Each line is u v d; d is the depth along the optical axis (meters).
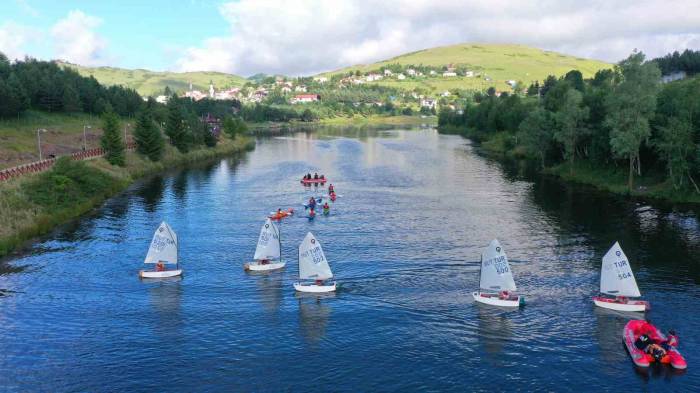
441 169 143.25
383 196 106.00
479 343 45.25
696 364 41.22
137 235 78.06
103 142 134.38
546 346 44.53
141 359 43.31
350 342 45.75
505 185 116.00
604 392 38.12
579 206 92.75
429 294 55.31
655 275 58.44
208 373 41.25
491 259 53.28
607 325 47.84
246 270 63.12
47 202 87.56
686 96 103.06
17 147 139.12
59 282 59.53
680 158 91.62
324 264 56.22
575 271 60.53
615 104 99.50
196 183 125.69
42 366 42.31
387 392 38.56
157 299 54.97
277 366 42.12
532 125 134.88
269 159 175.00
